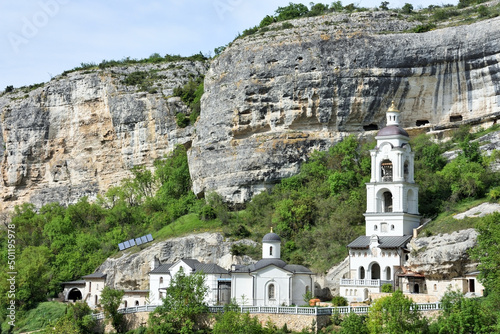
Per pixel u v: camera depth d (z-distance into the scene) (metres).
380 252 126.75
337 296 124.31
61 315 143.25
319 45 162.62
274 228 149.38
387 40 160.25
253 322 107.75
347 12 176.00
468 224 117.75
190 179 183.50
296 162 162.25
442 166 149.25
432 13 181.12
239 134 167.25
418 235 124.44
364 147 159.62
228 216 158.62
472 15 169.62
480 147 146.50
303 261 138.25
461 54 155.50
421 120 162.00
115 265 154.75
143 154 197.62
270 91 164.50
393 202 132.50
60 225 184.25
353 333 99.38
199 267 133.75
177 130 193.50
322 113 161.62
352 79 159.88
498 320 94.19
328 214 147.75
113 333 121.62
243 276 127.00
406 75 158.75
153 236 163.12
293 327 110.25
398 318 97.38
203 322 115.94
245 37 173.62
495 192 125.94
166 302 117.62
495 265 103.62
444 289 116.12
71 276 163.62
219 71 172.75
